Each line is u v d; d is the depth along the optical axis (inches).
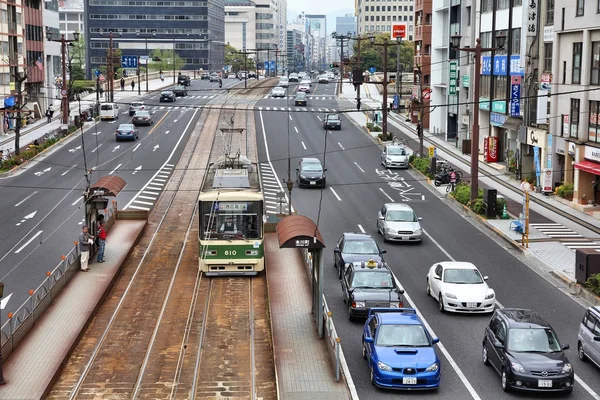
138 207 1827.0
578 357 904.3
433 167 2229.3
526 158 2210.9
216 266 1251.8
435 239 1547.7
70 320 997.2
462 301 1056.2
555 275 1273.4
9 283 1208.2
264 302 1122.7
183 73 6973.4
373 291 1037.2
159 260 1381.6
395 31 4936.0
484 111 2662.4
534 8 2119.8
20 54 3363.7
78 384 808.3
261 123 3304.6
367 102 4242.1
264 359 887.7
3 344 841.5
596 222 1674.5
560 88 1939.0
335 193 2030.0
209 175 1405.0
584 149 1817.2
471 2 2726.4
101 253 1309.1
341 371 836.6
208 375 837.8
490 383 820.0
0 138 2854.3
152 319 1042.1
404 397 780.6
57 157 2490.2
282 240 938.7
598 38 1766.7
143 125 3240.7
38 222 1646.2
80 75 5866.1
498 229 1604.3
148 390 793.6
